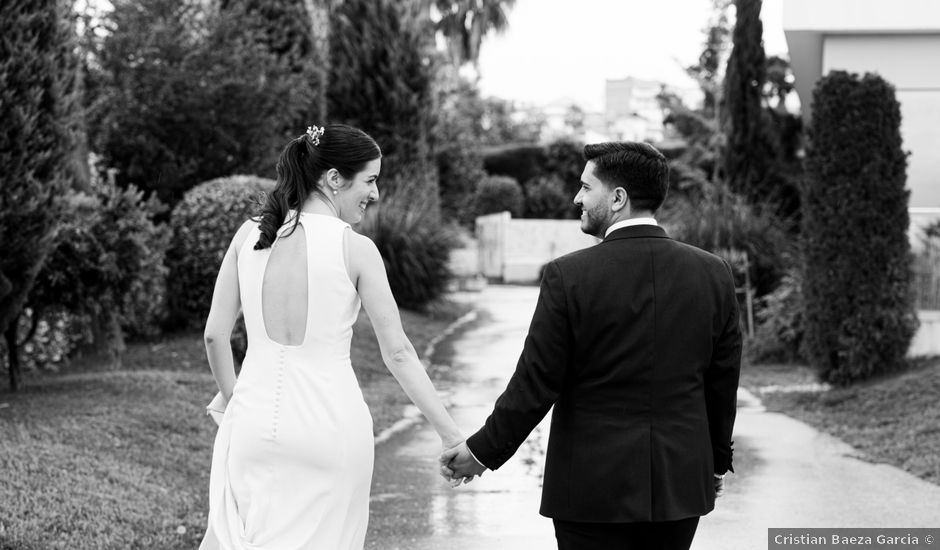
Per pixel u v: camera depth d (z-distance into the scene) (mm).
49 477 5684
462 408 9938
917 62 12352
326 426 3320
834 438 8492
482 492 6633
